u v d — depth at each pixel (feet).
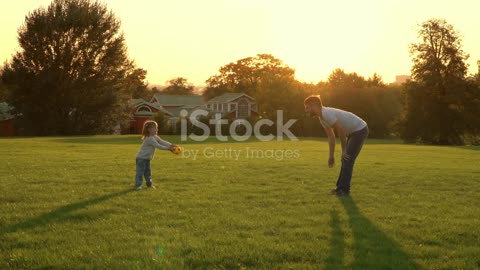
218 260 16.79
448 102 188.65
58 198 28.53
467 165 54.95
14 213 24.03
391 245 18.88
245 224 22.04
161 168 46.32
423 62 191.21
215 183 35.78
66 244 18.70
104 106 189.37
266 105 235.40
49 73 180.45
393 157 68.85
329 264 16.49
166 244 18.65
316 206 26.66
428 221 23.09
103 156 61.00
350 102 247.50
